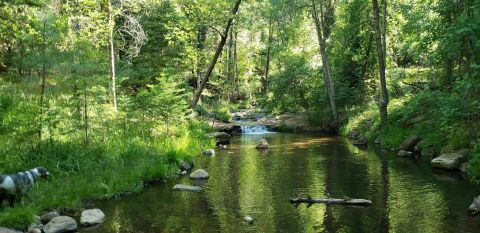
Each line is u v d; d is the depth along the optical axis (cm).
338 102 2756
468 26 1104
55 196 895
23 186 855
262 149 1841
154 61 2495
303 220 847
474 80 1093
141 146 1338
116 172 1096
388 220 835
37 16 1352
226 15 2216
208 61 3070
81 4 1688
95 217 834
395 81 2533
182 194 1047
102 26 1672
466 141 1351
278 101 3312
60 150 1125
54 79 1195
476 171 1143
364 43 2831
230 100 4416
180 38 2305
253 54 5103
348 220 841
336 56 2994
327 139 2202
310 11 2730
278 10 2730
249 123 2903
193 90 2880
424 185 1101
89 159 1136
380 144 1873
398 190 1059
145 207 935
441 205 922
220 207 938
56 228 760
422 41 1645
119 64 2250
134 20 1897
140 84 2441
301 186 1125
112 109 1443
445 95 1402
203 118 2591
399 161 1462
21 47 1277
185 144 1585
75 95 1195
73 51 1155
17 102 1306
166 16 2423
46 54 1108
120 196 1023
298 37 3950
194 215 880
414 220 830
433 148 1496
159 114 1689
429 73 2141
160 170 1195
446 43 1233
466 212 868
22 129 1137
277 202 976
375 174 1255
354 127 2312
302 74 3047
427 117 1717
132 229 794
